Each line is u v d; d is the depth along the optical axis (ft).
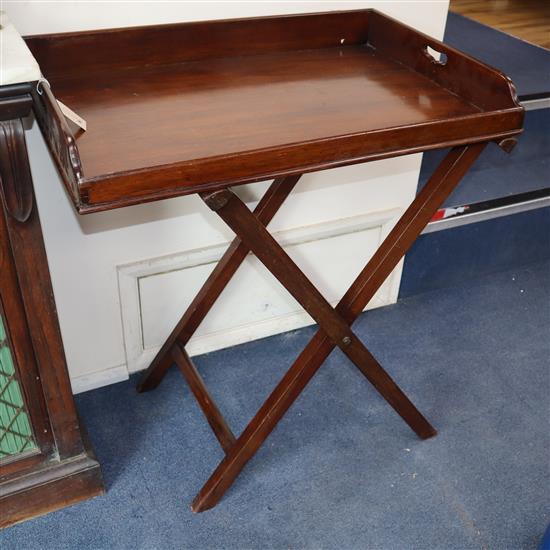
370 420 6.05
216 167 3.55
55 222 5.24
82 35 4.51
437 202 4.69
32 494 4.98
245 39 5.01
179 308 6.26
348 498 5.34
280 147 3.65
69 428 4.91
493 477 5.56
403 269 7.34
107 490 5.32
